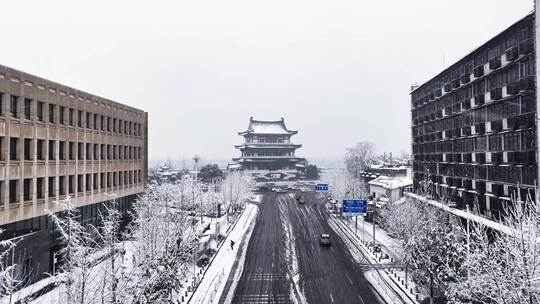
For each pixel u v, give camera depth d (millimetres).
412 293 34562
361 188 90250
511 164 41000
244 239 59906
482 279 19609
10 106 32781
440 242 31375
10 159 32812
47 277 32875
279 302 33062
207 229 58406
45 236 34000
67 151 41000
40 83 36781
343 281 38812
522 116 39188
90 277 18062
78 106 43375
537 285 17812
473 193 49219
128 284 19703
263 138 165750
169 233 32562
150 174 125000
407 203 48406
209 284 37875
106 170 49625
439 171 62500
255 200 111812
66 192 40625
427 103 67812
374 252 49875
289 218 80062
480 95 47969
